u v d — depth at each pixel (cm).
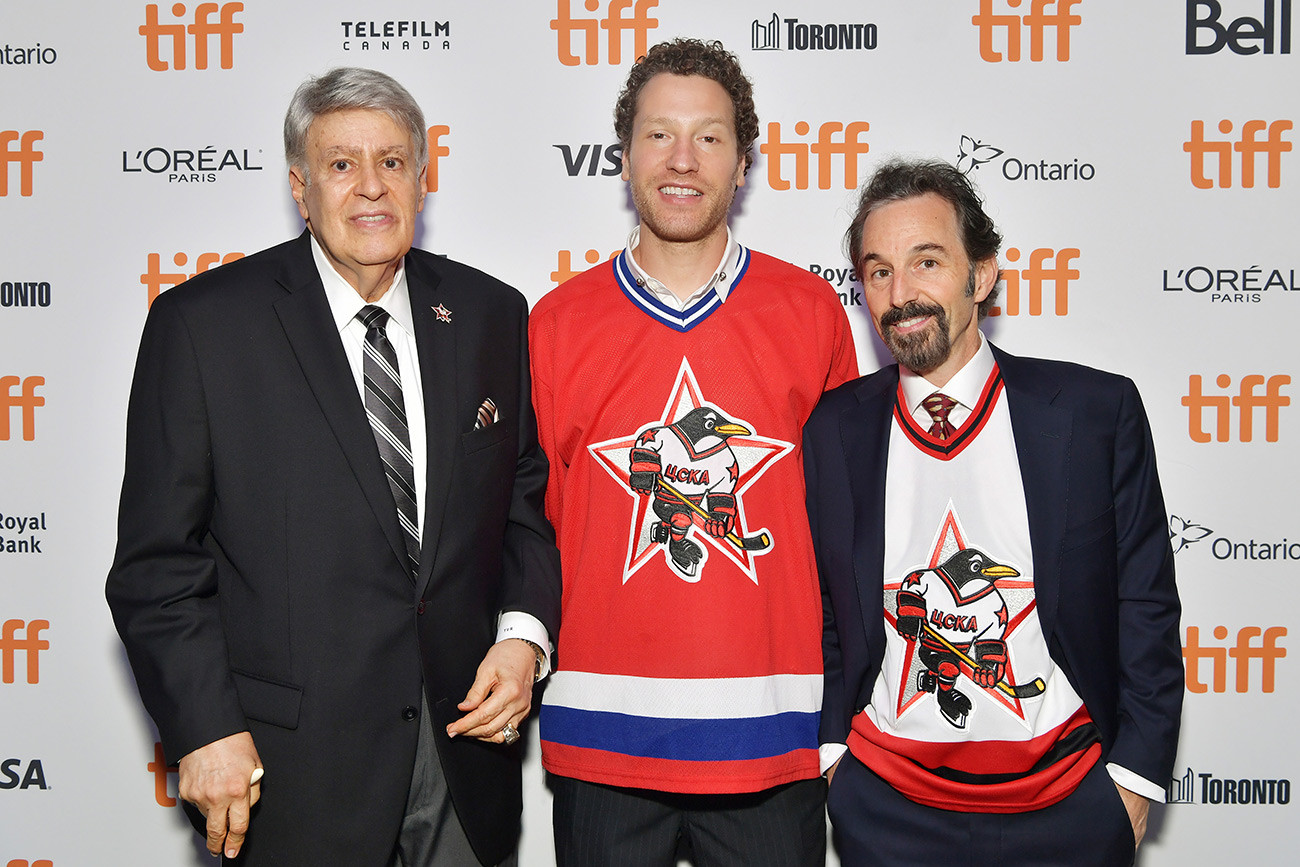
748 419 155
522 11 196
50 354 200
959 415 144
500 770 146
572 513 159
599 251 199
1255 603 198
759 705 149
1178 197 196
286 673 130
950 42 195
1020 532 140
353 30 196
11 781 202
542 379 160
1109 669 142
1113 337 198
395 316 142
